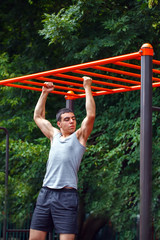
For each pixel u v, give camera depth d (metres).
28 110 9.94
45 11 10.55
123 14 8.66
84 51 8.38
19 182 8.52
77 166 4.02
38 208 4.01
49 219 3.98
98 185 7.46
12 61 10.55
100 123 8.71
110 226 6.40
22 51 11.09
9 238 7.98
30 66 9.97
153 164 7.35
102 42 8.34
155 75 8.30
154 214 6.43
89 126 4.02
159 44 8.37
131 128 8.18
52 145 4.17
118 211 6.75
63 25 8.28
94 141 9.09
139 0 7.89
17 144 8.58
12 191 8.18
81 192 7.62
